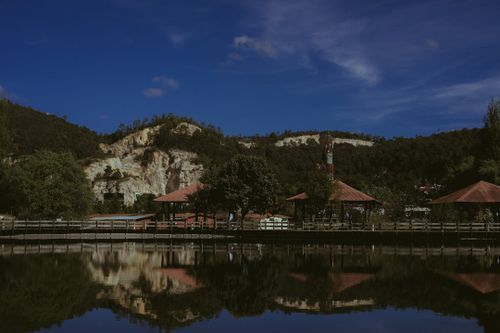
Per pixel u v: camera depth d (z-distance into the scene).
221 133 183.12
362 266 38.09
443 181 89.81
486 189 58.31
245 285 30.41
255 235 57.22
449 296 27.30
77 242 58.09
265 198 62.16
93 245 55.12
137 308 24.64
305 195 62.69
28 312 23.73
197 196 64.50
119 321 22.27
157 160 151.38
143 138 164.75
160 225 61.25
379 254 46.47
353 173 156.12
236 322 22.22
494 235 53.69
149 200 114.38
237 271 35.62
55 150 141.25
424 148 155.00
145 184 140.75
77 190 65.62
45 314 23.41
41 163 64.75
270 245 55.12
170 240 58.25
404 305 25.41
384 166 156.12
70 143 151.75
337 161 163.88
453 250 50.19
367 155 166.00
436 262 40.59
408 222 59.75
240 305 25.36
